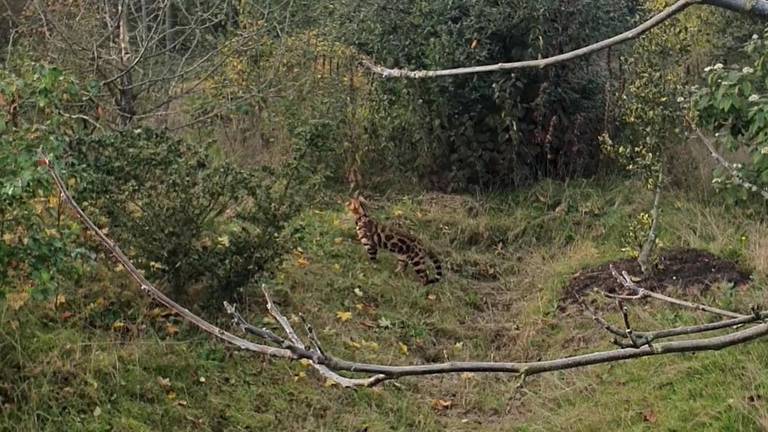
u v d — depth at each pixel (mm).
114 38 9422
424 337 7586
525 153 10453
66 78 6012
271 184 7461
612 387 6496
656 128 8719
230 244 6828
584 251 8727
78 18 9000
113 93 8758
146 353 6180
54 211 6477
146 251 6617
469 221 9539
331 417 6211
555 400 6574
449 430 6312
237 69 10539
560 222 9492
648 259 7906
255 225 7098
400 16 10453
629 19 10664
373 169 10484
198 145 8047
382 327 7586
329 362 1711
